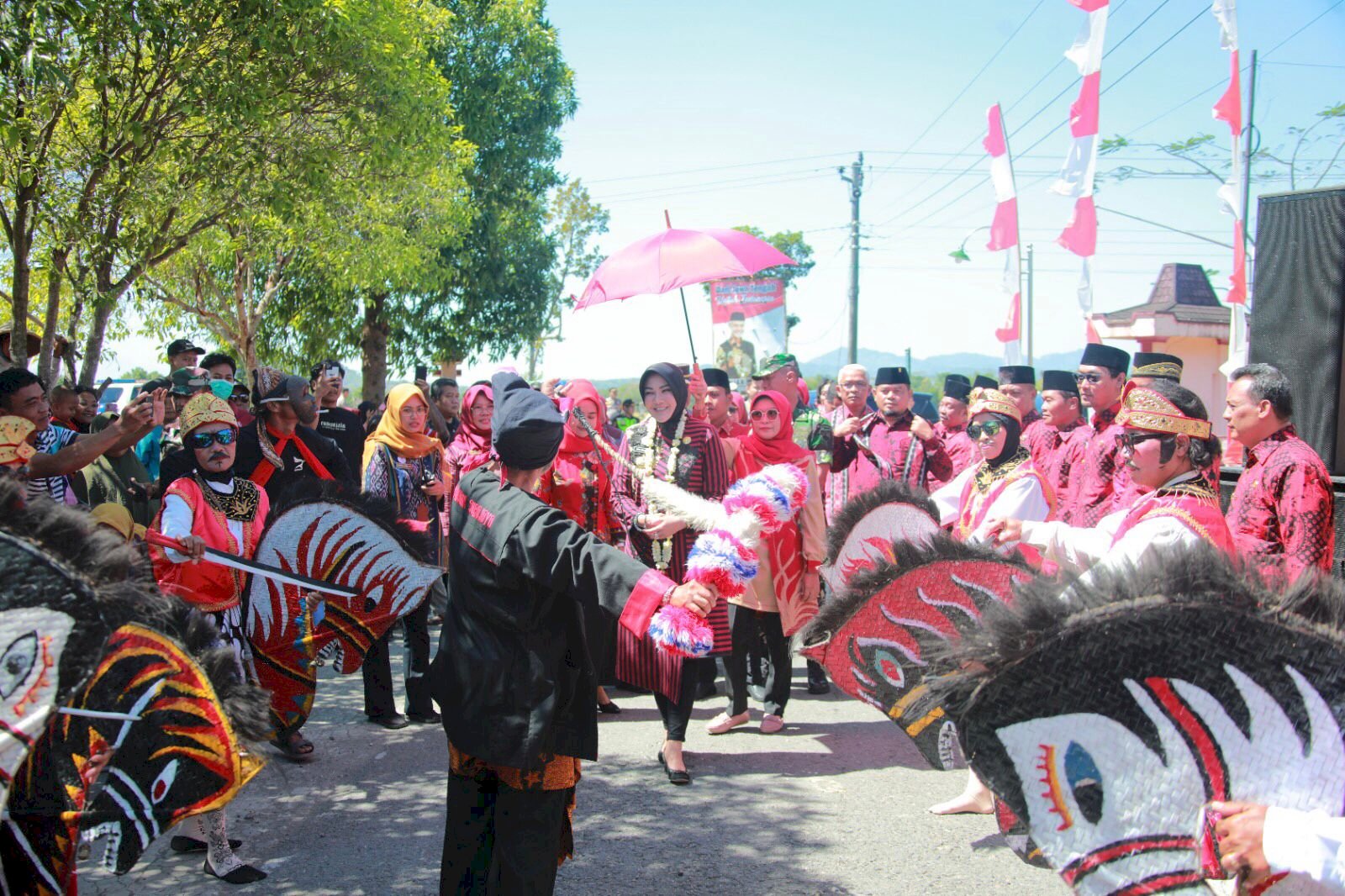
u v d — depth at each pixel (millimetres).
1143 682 2430
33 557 2512
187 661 2734
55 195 8695
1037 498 4879
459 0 23359
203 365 8227
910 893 3936
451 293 24375
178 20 8852
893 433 7680
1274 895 2258
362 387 24250
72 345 10617
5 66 7465
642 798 4957
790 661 6082
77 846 2727
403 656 7883
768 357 8094
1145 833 2404
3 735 2447
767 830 4555
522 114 24266
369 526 4875
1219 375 24203
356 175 11516
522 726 2994
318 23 9523
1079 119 10250
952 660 2602
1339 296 6402
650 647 5047
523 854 3045
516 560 2951
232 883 3982
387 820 4645
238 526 4602
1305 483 4184
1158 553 2510
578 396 5754
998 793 2510
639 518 3439
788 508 2912
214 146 9914
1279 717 2359
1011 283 12211
